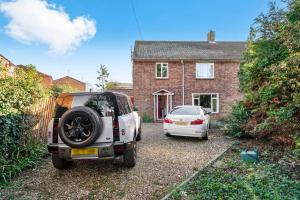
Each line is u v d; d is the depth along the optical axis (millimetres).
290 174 5211
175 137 10711
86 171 5895
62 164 5820
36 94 9391
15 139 6887
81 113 5012
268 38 8445
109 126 5266
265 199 3979
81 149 5160
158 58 20891
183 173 5688
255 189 4344
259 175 5102
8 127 6406
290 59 5617
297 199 3904
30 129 7711
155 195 4539
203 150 8008
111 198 4461
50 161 6824
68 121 5047
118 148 5230
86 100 5516
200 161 6656
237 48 23984
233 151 7840
